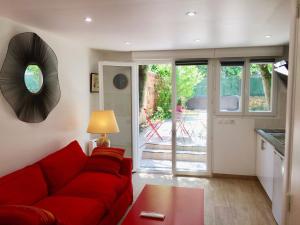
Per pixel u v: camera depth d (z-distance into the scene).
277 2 2.21
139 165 5.36
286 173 1.33
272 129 4.46
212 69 4.73
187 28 3.12
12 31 2.80
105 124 3.86
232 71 4.73
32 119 3.08
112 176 3.31
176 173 4.97
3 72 2.65
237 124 4.68
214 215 3.37
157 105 5.73
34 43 3.08
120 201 3.18
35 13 2.53
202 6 2.31
